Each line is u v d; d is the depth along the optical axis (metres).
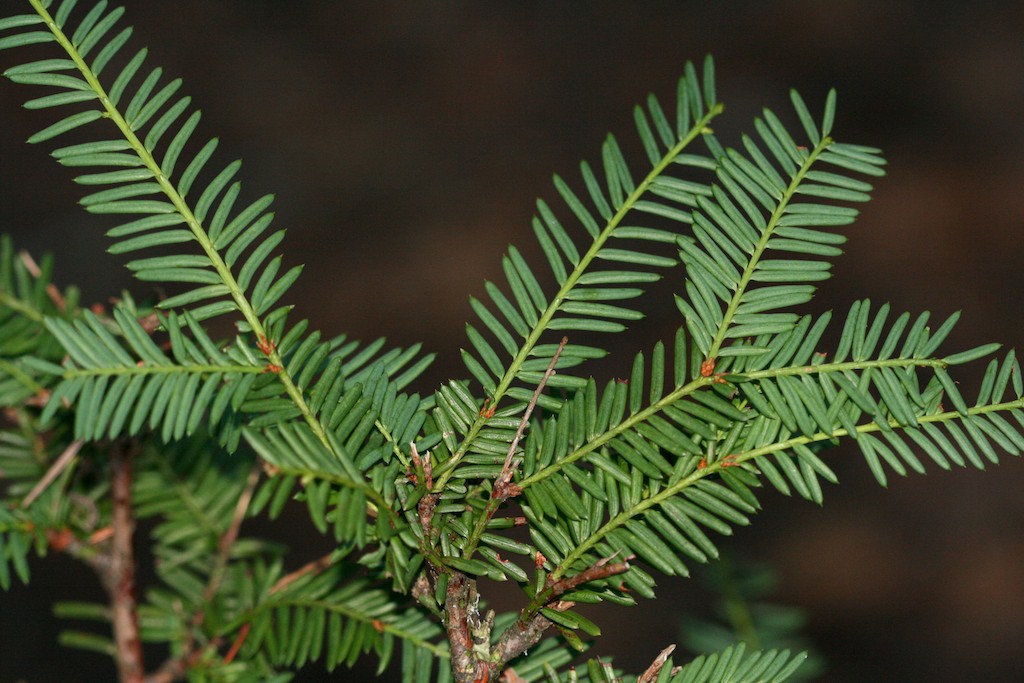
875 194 3.84
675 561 0.82
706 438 0.82
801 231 0.83
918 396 0.82
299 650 0.90
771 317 0.82
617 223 0.83
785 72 4.28
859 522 3.03
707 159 0.83
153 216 0.83
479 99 4.23
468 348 3.29
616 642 2.47
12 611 2.46
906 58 4.32
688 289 0.83
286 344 0.83
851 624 2.82
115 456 0.93
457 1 4.60
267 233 3.62
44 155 3.61
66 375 0.80
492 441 0.83
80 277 3.19
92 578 2.51
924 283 3.52
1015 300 3.45
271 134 4.01
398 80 4.28
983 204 3.77
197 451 0.96
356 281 3.51
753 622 0.96
